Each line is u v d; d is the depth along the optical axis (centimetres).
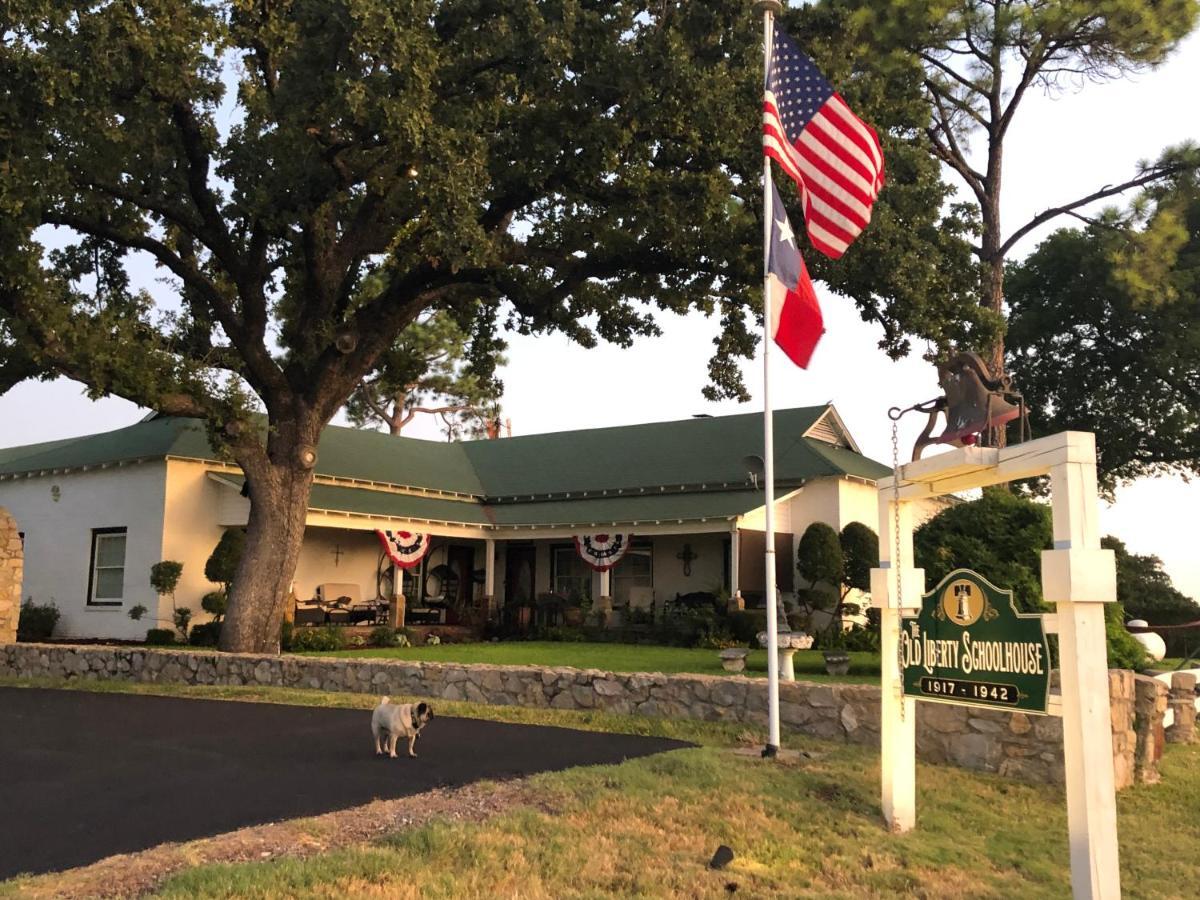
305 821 615
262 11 1388
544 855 583
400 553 2342
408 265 1669
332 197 1499
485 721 1069
